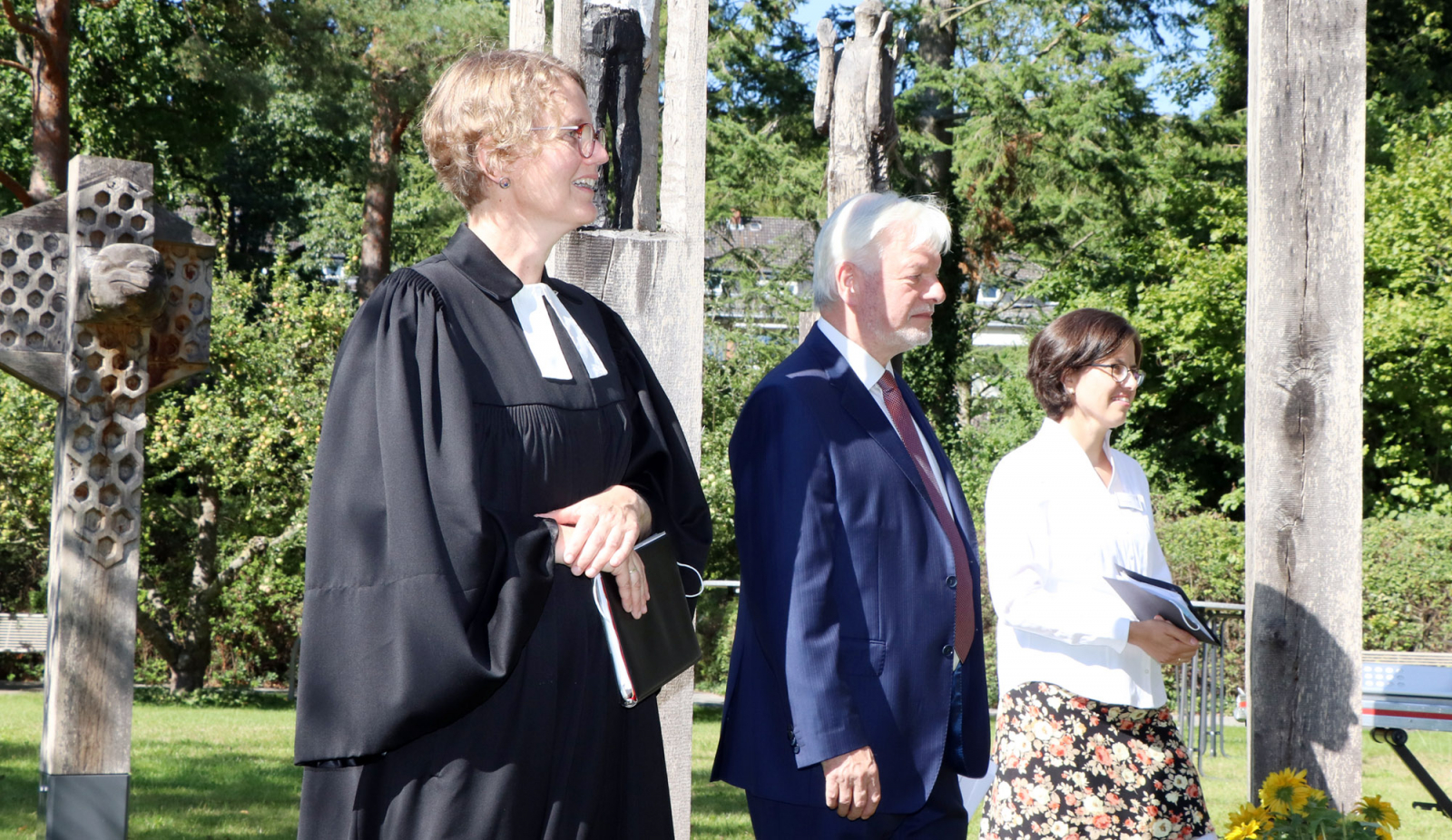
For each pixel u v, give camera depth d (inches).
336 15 652.7
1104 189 733.9
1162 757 101.6
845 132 248.7
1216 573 428.8
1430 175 656.4
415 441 63.0
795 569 85.2
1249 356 123.0
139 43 800.9
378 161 741.9
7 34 667.4
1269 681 117.8
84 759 161.3
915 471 92.0
